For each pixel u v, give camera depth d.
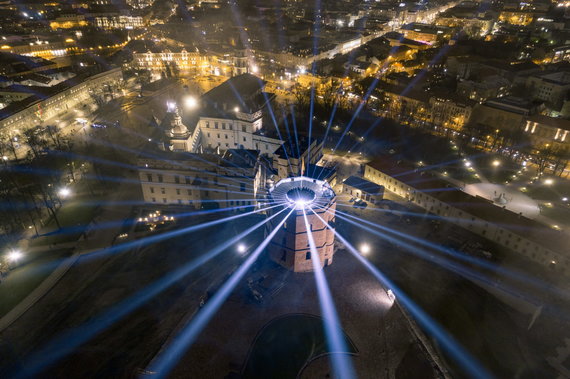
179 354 53.75
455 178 107.19
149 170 88.12
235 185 88.00
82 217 87.75
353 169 113.69
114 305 63.88
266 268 69.06
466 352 56.75
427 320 61.03
